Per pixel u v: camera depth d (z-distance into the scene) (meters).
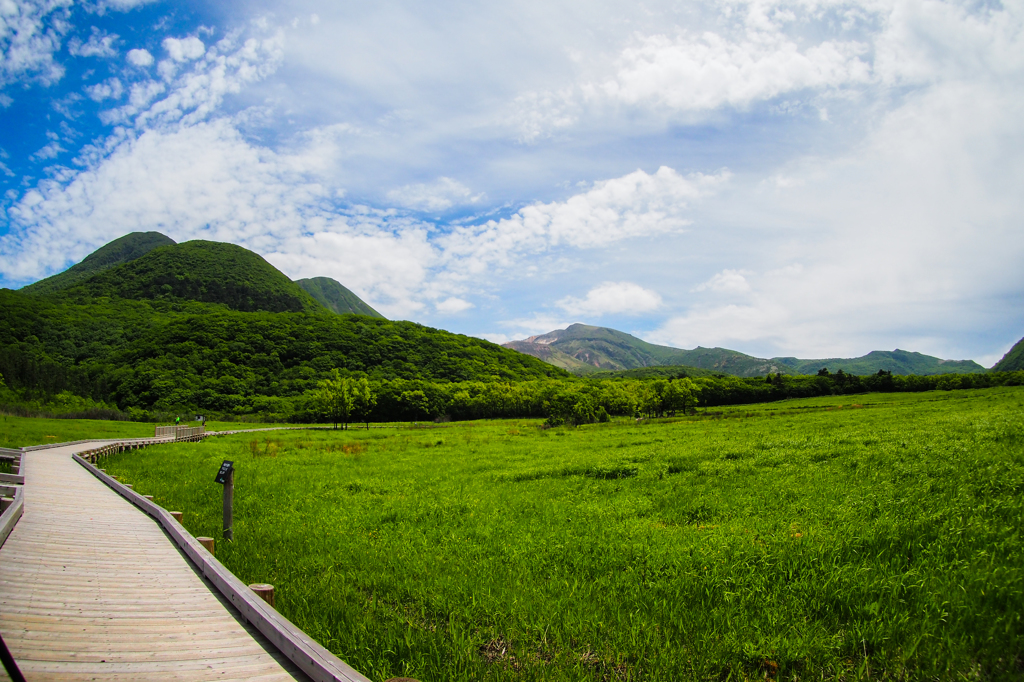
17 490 12.66
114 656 5.58
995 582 7.50
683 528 11.70
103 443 36.25
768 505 13.18
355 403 85.00
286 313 184.12
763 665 6.31
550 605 7.95
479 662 6.46
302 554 11.09
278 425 89.62
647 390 101.19
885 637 6.55
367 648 6.74
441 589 8.82
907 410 48.69
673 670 6.18
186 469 26.30
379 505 16.55
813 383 130.12
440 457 31.73
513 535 12.07
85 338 151.12
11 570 8.25
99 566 8.91
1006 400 52.12
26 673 5.02
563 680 6.04
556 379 169.38
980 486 12.67
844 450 20.66
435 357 164.00
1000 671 6.02
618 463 22.69
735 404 122.00
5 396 79.19
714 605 7.83
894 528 9.91
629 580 8.84
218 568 8.05
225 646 6.00
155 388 110.62
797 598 7.73
